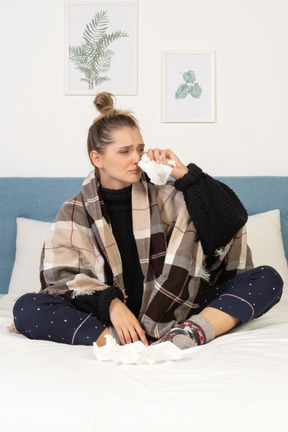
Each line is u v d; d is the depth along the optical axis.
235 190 2.85
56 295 1.62
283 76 2.95
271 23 2.94
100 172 1.74
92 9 2.96
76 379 1.12
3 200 2.88
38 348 1.37
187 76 2.96
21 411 1.04
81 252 1.72
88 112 2.97
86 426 1.01
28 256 2.57
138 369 1.20
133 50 2.95
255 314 1.54
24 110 2.97
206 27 2.95
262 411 1.01
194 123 2.96
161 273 1.65
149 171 1.63
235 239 1.74
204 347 1.33
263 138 2.96
